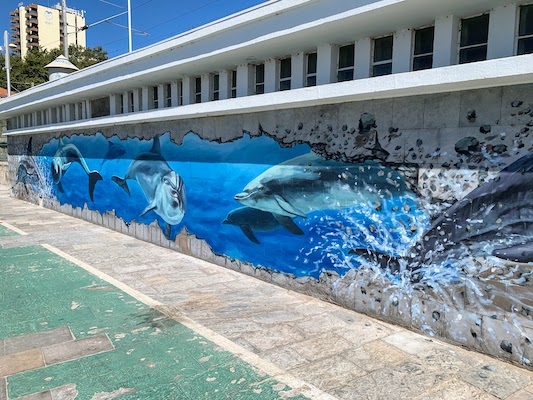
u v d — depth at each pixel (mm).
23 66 47000
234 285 6457
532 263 3721
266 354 4137
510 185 3840
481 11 4242
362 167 5082
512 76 3516
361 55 5285
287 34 5246
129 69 8562
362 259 5164
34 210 14812
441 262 4379
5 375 3719
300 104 5648
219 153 7387
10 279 6656
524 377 3693
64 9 22125
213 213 7668
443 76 3938
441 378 3682
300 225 5961
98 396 3395
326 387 3533
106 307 5449
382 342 4406
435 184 4395
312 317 5102
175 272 7191
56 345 4328
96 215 11977
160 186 9117
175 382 3609
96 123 10859
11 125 18172
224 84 7438
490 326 4039
